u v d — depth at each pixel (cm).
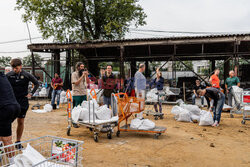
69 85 1741
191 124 787
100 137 586
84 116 557
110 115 583
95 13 2570
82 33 2627
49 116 959
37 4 2258
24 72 464
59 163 287
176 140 560
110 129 564
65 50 1747
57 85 1214
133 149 478
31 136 573
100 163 390
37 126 729
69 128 595
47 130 664
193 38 1357
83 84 681
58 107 1248
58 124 770
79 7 2388
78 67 672
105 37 2734
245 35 1279
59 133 622
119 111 616
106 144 515
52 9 2366
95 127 525
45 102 1527
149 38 1415
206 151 471
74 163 277
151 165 386
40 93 1442
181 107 912
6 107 358
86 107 583
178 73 1892
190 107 859
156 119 882
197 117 831
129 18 2642
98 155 434
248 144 532
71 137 577
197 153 456
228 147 504
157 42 1425
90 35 2681
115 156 430
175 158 424
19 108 387
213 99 752
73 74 664
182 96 1502
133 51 1936
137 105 617
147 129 576
